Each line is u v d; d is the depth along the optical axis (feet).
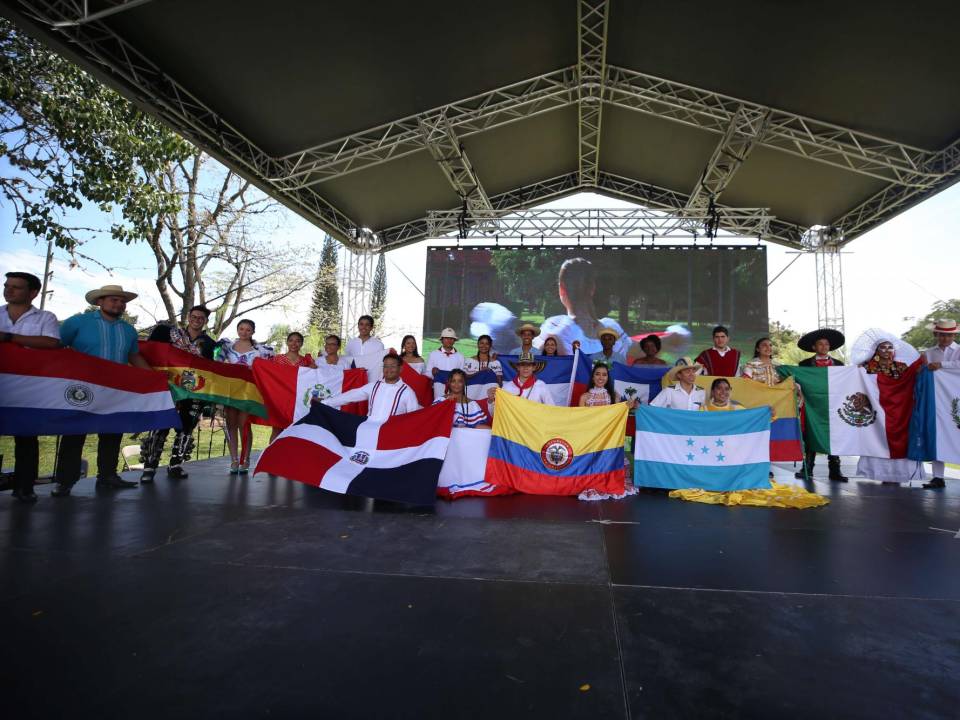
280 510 15.46
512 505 16.85
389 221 49.62
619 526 14.24
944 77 28.35
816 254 48.08
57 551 11.44
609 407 19.26
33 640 7.57
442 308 48.34
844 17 26.12
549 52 33.24
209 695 6.31
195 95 30.25
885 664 7.19
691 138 40.37
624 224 47.98
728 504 17.13
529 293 47.98
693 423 19.31
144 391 18.52
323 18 26.37
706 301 46.52
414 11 27.25
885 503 17.57
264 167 36.76
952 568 11.00
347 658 7.18
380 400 19.26
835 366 22.90
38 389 16.42
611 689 6.52
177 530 13.19
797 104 33.17
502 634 7.91
